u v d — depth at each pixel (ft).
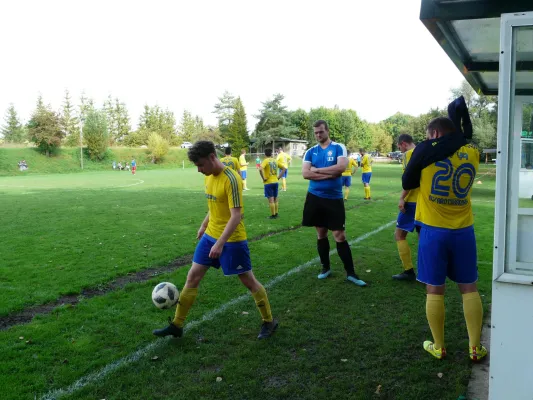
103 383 10.54
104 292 17.97
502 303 8.11
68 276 19.86
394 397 9.79
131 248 25.84
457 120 11.14
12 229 32.68
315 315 14.69
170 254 24.25
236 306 15.66
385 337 12.94
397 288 17.53
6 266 21.79
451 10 8.43
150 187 74.79
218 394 10.02
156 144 189.67
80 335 13.39
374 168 145.18
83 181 95.30
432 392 9.97
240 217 12.24
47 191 67.77
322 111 275.59
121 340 12.99
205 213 41.06
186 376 10.85
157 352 12.18
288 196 56.39
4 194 62.64
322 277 18.90
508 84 7.80
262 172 36.37
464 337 12.95
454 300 16.17
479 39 11.05
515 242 7.98
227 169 12.35
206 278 19.10
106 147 179.83
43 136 160.25
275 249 24.85
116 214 40.65
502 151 7.89
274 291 17.26
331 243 26.55
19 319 14.98
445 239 10.91
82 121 183.32
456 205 10.83
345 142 268.41
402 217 18.26
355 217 37.24
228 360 11.62
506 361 8.16
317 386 10.28
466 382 10.36
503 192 7.96
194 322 14.23
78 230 32.17
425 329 13.51
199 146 12.06
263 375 10.84
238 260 12.60
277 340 12.80
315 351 12.09
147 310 15.47
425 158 10.84
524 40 7.84
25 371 11.16
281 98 253.44
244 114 234.58
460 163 10.64
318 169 17.67
